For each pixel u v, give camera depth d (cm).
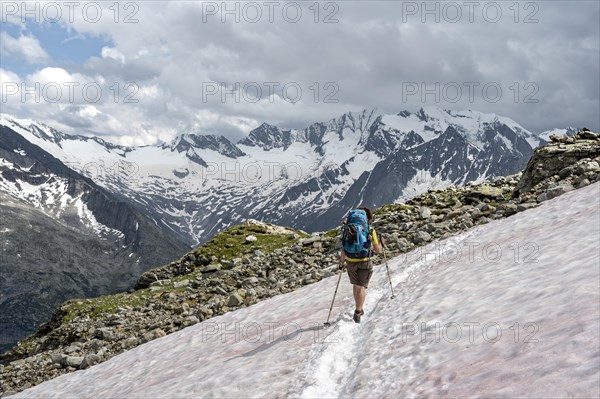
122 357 2044
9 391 2236
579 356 688
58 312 3216
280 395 1055
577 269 1040
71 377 2048
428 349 958
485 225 2105
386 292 1599
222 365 1374
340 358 1157
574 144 2572
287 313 1764
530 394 655
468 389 745
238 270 3053
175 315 2570
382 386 905
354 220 1395
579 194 1902
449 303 1185
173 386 1338
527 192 2434
